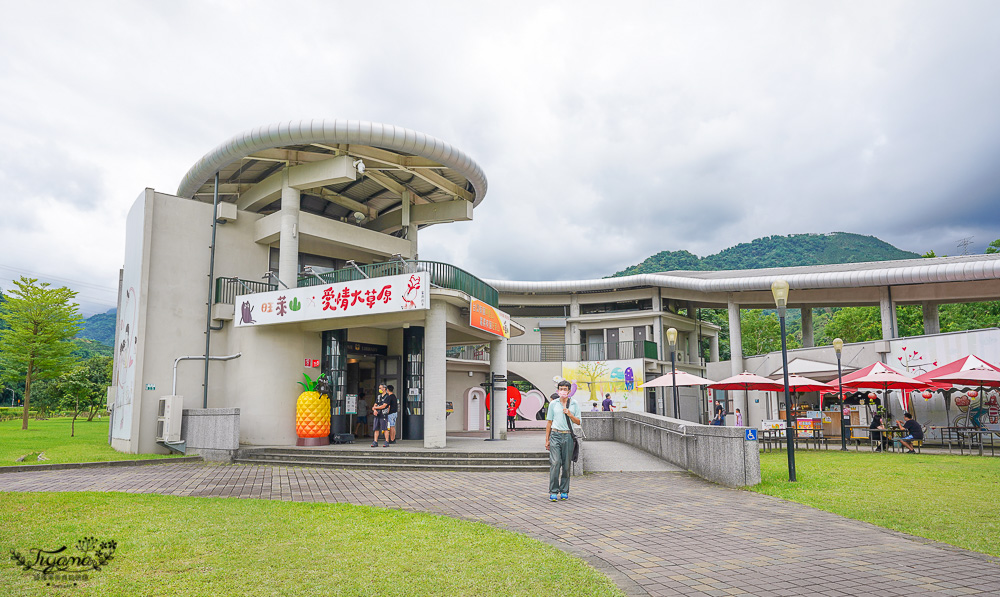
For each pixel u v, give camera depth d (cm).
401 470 1267
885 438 1738
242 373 1677
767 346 5031
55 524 668
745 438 993
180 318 1689
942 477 1054
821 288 2717
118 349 1925
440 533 623
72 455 1518
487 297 1856
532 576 473
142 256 1644
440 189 2088
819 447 1814
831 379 2480
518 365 3316
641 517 736
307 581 460
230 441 1436
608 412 1862
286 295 1603
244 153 1683
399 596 427
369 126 1605
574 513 764
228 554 537
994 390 1967
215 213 1773
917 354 2197
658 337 3366
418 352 1905
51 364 3244
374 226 2267
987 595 432
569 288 3519
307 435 1597
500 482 1070
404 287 1442
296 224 1775
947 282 2555
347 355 1939
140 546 564
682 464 1230
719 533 644
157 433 1582
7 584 451
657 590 450
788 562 526
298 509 763
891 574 487
